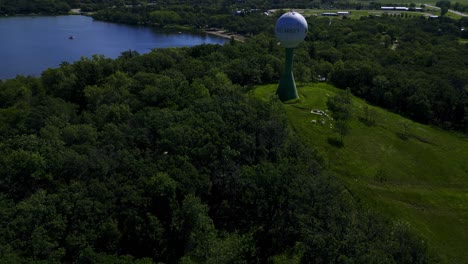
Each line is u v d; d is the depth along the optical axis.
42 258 39.81
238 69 109.06
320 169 57.66
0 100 80.62
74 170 50.25
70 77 93.19
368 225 41.75
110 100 79.88
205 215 48.09
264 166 52.06
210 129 59.28
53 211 42.94
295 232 45.06
